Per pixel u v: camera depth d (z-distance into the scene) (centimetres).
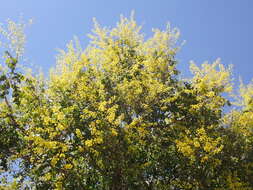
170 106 1261
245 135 1294
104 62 1298
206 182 1145
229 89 1272
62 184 1020
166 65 1307
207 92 1240
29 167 1067
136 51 1366
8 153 1064
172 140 1197
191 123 1245
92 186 1052
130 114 1219
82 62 1255
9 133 1047
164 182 1179
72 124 1069
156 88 1216
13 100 1071
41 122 1070
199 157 1130
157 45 1350
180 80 1317
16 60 1071
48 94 1170
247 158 1268
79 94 1168
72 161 1042
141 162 1146
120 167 1059
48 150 1027
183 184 1158
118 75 1268
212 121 1233
